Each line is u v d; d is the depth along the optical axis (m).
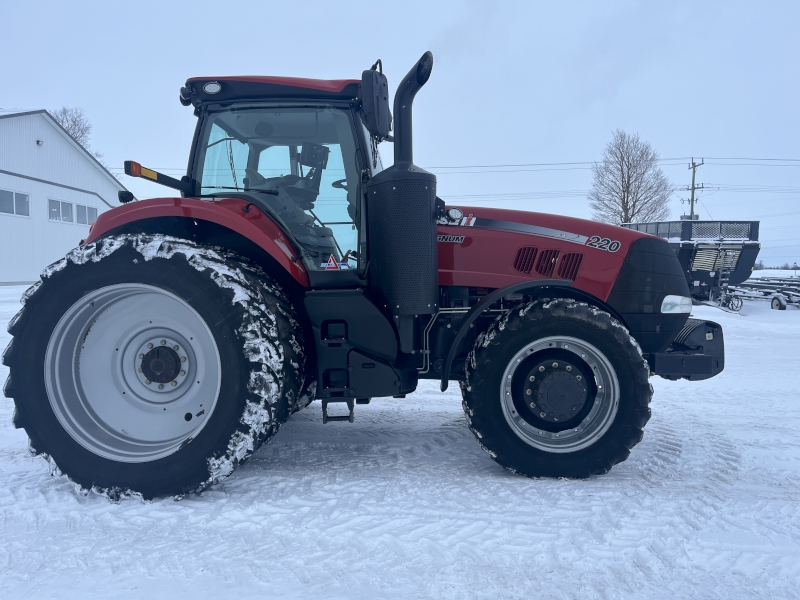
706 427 3.84
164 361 2.66
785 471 2.92
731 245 11.51
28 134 20.59
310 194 3.00
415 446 3.36
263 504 2.44
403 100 2.77
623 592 1.77
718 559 1.98
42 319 2.58
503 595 1.75
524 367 2.83
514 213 3.14
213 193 3.03
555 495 2.54
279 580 1.83
